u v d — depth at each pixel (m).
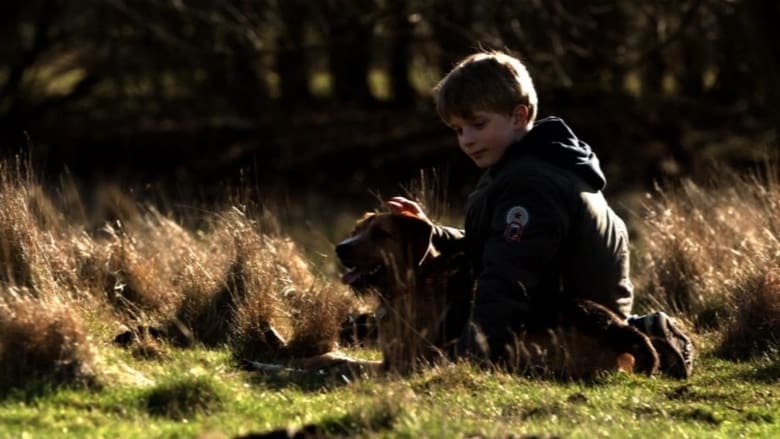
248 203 13.26
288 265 11.75
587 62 27.73
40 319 8.26
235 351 9.73
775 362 9.76
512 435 7.15
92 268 11.12
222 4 28.05
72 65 33.88
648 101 30.73
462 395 8.18
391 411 7.45
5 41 34.47
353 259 9.17
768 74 28.31
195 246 12.20
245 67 34.56
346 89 36.25
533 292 9.22
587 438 7.30
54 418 7.54
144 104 34.91
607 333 9.08
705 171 26.72
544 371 9.02
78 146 32.22
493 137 9.27
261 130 33.59
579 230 9.12
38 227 11.11
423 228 9.16
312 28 32.31
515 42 24.98
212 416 7.71
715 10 24.81
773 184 14.30
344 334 10.23
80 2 32.59
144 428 7.42
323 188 30.50
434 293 9.26
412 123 33.72
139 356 9.16
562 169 9.19
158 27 29.69
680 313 11.70
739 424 8.23
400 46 33.31
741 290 11.09
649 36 25.44
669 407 8.40
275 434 7.05
